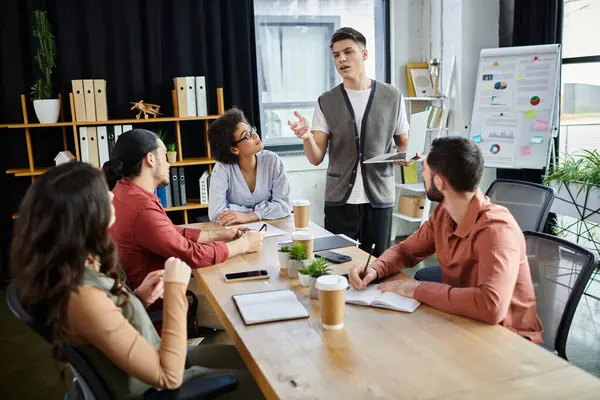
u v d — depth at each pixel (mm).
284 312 1686
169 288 1420
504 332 1524
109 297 1318
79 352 1304
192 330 2395
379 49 5129
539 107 4359
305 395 1227
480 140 4637
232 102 4602
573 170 3943
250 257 2334
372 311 1712
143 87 4410
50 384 2832
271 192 3133
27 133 4086
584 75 4387
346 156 3277
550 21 4340
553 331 1825
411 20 5129
